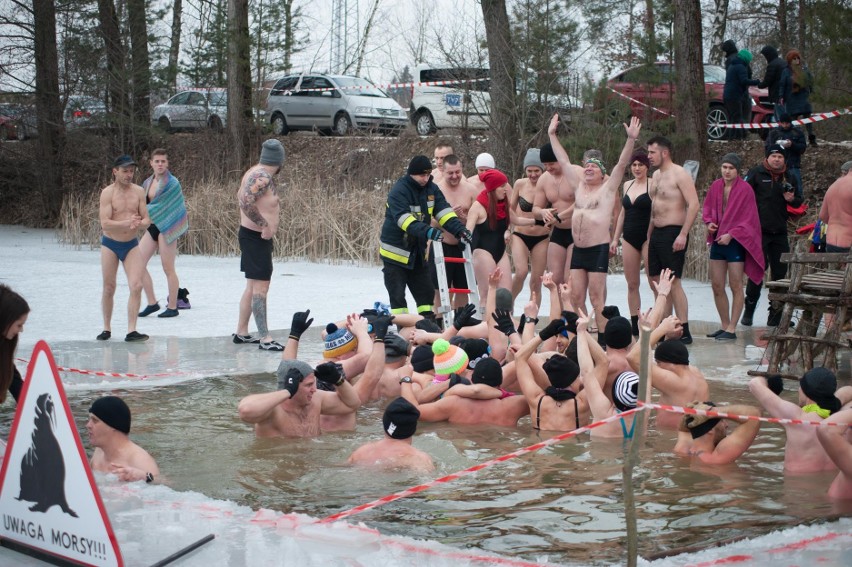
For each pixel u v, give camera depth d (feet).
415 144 81.76
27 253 64.34
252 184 31.30
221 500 15.57
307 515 14.82
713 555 12.90
